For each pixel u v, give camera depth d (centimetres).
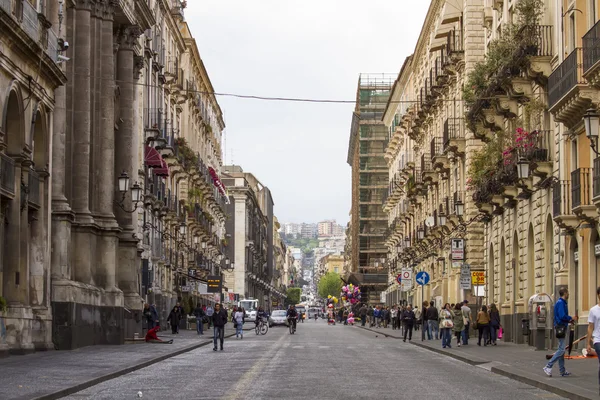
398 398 1778
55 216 3569
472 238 5409
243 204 13912
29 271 3238
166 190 6856
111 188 4197
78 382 2006
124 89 4581
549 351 3356
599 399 1634
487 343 4066
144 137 5881
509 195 4200
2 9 2628
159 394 1866
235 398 1761
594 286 3169
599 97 2922
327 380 2208
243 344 4488
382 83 13288
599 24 2814
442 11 6372
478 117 4466
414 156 8150
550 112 3350
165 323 6688
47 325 3328
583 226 3183
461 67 5644
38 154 3291
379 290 12569
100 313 3975
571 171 3344
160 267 6525
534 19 3641
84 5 4012
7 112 2984
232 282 13738
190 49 8175
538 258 3844
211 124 10194
